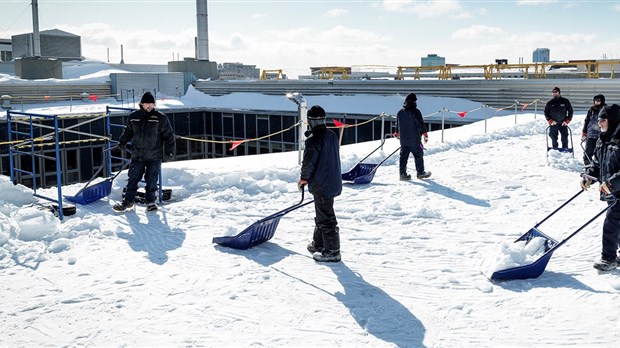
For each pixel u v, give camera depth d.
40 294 5.21
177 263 6.03
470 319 4.64
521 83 25.75
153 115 8.18
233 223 7.64
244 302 5.00
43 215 7.30
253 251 6.45
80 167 25.00
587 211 8.02
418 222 7.67
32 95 32.69
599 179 5.80
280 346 4.20
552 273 5.65
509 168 11.89
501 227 7.41
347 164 11.74
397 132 10.70
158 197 8.99
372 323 4.57
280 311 4.81
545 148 14.73
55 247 6.48
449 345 4.20
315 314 4.75
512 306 4.87
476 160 13.02
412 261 6.11
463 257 6.23
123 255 6.31
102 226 7.38
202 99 34.97
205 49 44.66
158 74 38.06
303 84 33.25
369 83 30.66
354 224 7.63
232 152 30.81
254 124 29.64
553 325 4.48
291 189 9.66
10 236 6.77
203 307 4.89
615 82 23.38
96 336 4.38
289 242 6.82
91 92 35.78
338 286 5.37
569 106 13.37
